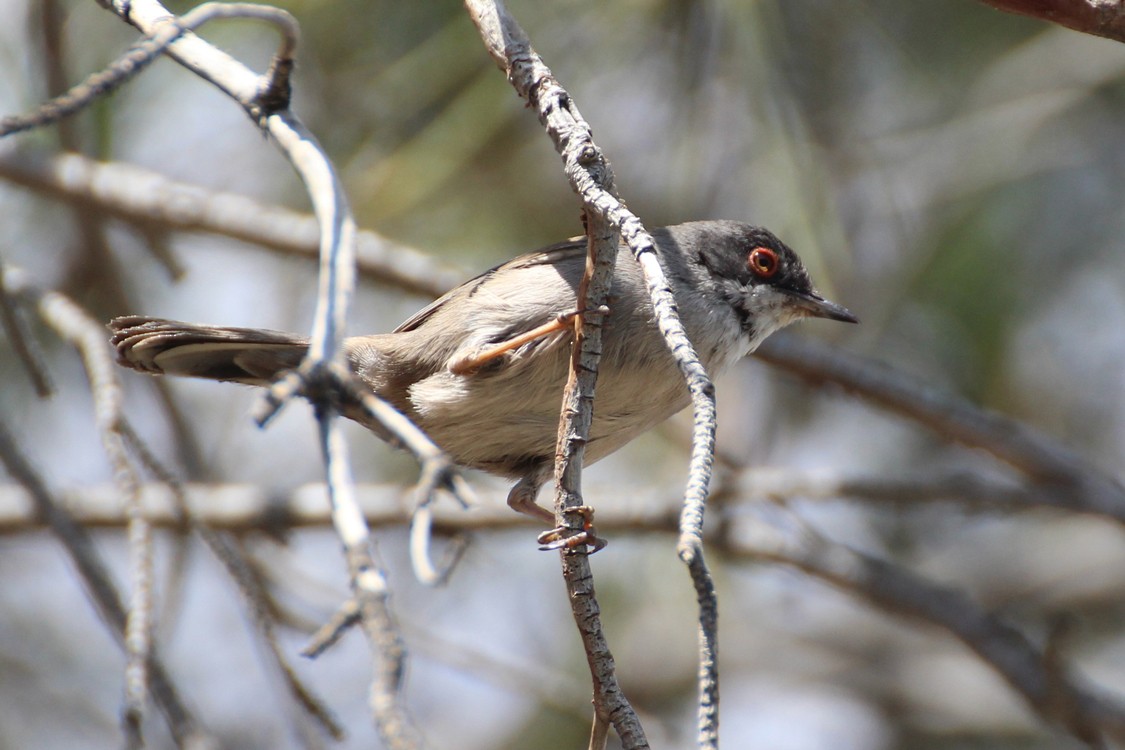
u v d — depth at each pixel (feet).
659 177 32.14
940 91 35.37
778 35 30.30
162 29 16.61
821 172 30.86
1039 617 48.32
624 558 37.83
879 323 36.81
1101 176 38.78
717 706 13.91
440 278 33.32
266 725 43.32
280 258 36.94
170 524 33.50
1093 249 39.22
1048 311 40.29
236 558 23.57
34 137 35.14
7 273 27.86
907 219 35.94
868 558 34.94
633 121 32.04
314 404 15.70
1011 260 38.81
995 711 47.39
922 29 34.76
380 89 32.48
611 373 24.23
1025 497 33.96
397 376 25.90
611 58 31.19
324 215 16.55
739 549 34.81
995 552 49.98
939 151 36.14
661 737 37.35
